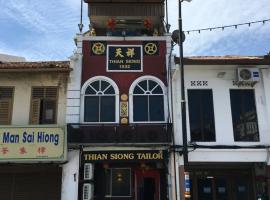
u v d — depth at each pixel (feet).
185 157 41.57
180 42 43.45
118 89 55.98
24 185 54.34
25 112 55.21
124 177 55.52
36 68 54.54
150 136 52.65
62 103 55.42
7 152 52.16
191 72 56.24
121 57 57.16
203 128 54.60
